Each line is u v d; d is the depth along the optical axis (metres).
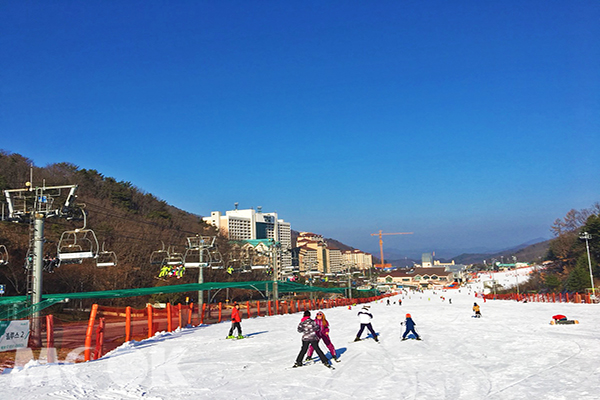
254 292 85.19
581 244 103.31
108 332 20.92
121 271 55.12
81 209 22.88
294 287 54.97
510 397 9.17
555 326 25.39
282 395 9.89
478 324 27.81
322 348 17.61
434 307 59.03
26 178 70.50
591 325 25.56
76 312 47.28
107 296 25.09
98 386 10.73
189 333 24.34
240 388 10.61
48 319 14.81
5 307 19.00
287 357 15.30
